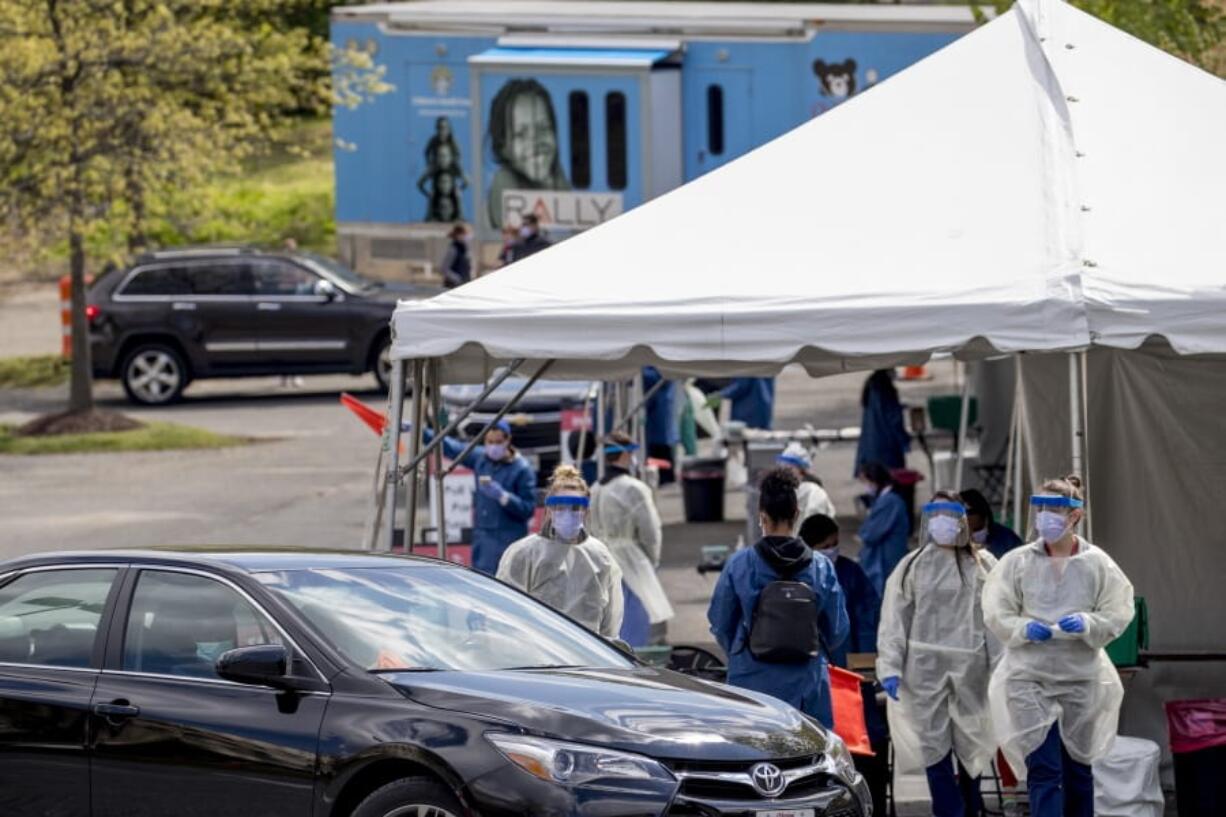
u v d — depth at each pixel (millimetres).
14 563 26484
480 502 44844
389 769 22875
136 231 92812
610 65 81438
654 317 31969
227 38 87562
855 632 34562
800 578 29984
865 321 31344
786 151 36031
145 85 87562
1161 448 38531
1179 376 38312
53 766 24844
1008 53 37281
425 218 89062
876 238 33469
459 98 87125
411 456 35844
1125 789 32031
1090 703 29594
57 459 78812
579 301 32625
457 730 22453
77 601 25766
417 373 35688
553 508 33594
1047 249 32344
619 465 42562
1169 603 38469
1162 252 32219
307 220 133125
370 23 87750
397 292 91250
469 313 32844
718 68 81500
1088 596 29406
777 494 30172
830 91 80438
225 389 99688
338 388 98938
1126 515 38938
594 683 24188
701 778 22406
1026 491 46406
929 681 31234
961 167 34875
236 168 94250
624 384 57312
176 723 24031
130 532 61250
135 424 85188
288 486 70688
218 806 23672
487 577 27562
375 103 88562
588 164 82438
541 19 84125
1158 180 34188
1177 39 60781
